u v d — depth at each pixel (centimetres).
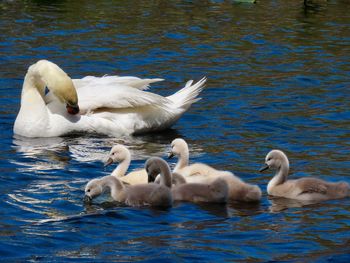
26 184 1459
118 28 2766
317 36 2764
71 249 1191
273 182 1427
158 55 2500
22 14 2886
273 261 1159
